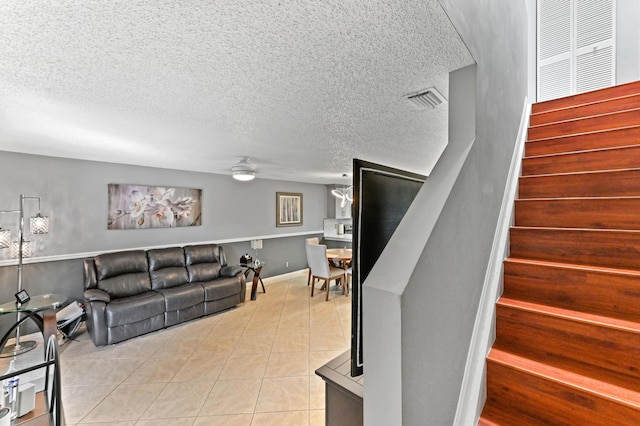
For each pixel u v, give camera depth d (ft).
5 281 10.43
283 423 6.55
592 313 4.09
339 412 4.01
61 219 11.64
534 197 6.23
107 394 7.63
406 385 2.43
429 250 2.86
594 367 3.73
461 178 3.65
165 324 11.80
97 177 12.55
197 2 2.69
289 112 6.14
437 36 3.34
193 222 15.92
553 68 12.12
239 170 12.62
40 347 10.25
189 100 5.42
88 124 6.95
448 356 3.32
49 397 5.21
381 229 3.95
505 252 5.20
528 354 4.14
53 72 4.25
